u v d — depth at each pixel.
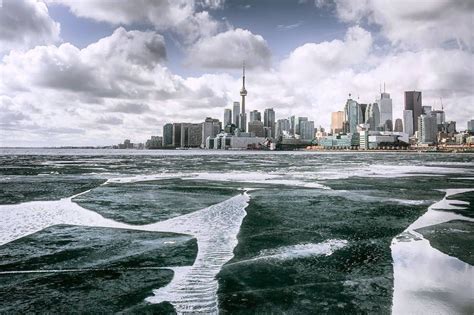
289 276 7.29
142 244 9.70
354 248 9.31
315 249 9.25
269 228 11.68
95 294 6.38
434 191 21.89
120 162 66.56
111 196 19.16
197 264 8.02
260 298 6.20
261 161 77.25
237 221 12.82
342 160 86.88
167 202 17.19
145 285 6.78
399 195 20.02
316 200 18.02
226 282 6.93
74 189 22.27
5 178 30.20
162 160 80.12
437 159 98.88
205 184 25.86
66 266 7.90
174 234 10.84
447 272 7.54
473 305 5.95
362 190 22.30
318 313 5.64
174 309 5.77
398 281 7.02
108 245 9.60
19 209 15.05
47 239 10.20
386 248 9.35
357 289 6.62
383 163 68.94
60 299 6.17
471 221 12.87
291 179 30.38
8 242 9.89
